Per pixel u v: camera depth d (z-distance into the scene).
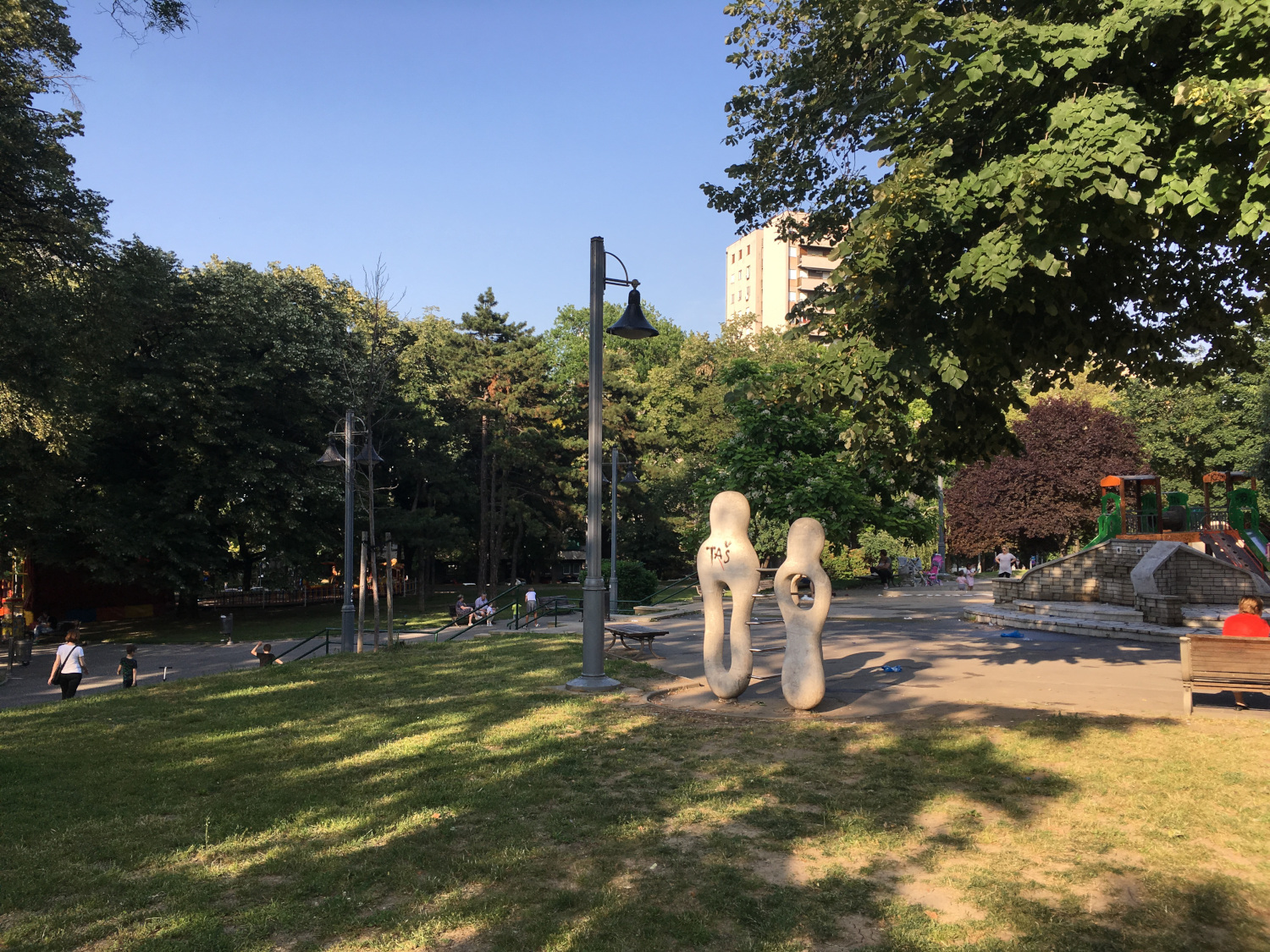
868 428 9.19
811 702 8.77
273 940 4.06
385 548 18.36
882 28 7.51
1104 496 20.47
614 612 25.38
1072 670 11.33
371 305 34.66
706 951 3.89
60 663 16.56
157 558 32.56
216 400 31.97
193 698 10.95
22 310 21.05
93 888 4.73
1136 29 6.67
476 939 4.04
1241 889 4.41
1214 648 8.13
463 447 49.56
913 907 4.24
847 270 7.61
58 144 21.89
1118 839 5.07
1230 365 8.92
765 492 26.94
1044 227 6.52
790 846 5.08
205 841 5.43
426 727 8.62
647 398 61.31
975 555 51.09
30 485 26.34
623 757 7.16
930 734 7.57
